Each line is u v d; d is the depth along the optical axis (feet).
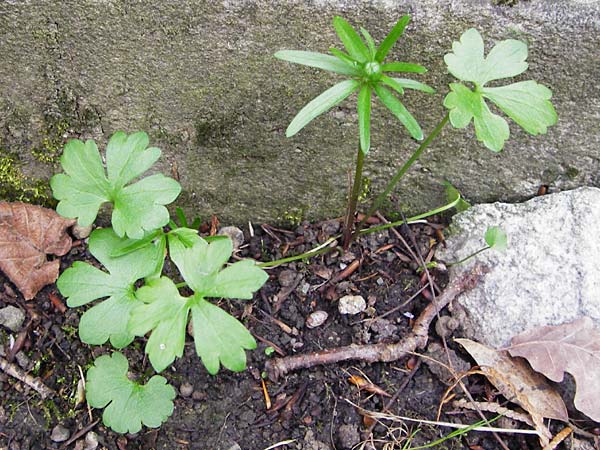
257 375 0.78
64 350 0.79
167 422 0.75
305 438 0.75
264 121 0.79
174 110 0.79
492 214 0.85
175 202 0.87
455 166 0.84
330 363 0.78
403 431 0.75
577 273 0.78
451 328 0.80
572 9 0.71
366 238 0.87
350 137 0.81
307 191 0.86
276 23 0.71
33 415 0.76
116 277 0.70
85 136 0.82
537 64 0.75
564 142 0.82
